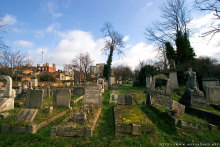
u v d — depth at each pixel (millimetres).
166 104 9367
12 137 4480
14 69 30828
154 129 4758
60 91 8992
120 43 33688
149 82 21125
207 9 8133
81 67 41938
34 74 17969
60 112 7316
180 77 19438
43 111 7254
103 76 30125
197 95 8219
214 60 20328
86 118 5523
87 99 9641
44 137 4516
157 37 26859
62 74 51531
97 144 4121
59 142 4180
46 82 35250
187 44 20906
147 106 9453
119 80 48625
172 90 14812
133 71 73000
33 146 3984
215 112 6449
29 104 8492
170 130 5223
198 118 6254
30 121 5340
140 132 4668
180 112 6629
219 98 9539
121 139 4422
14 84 26766
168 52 23344
